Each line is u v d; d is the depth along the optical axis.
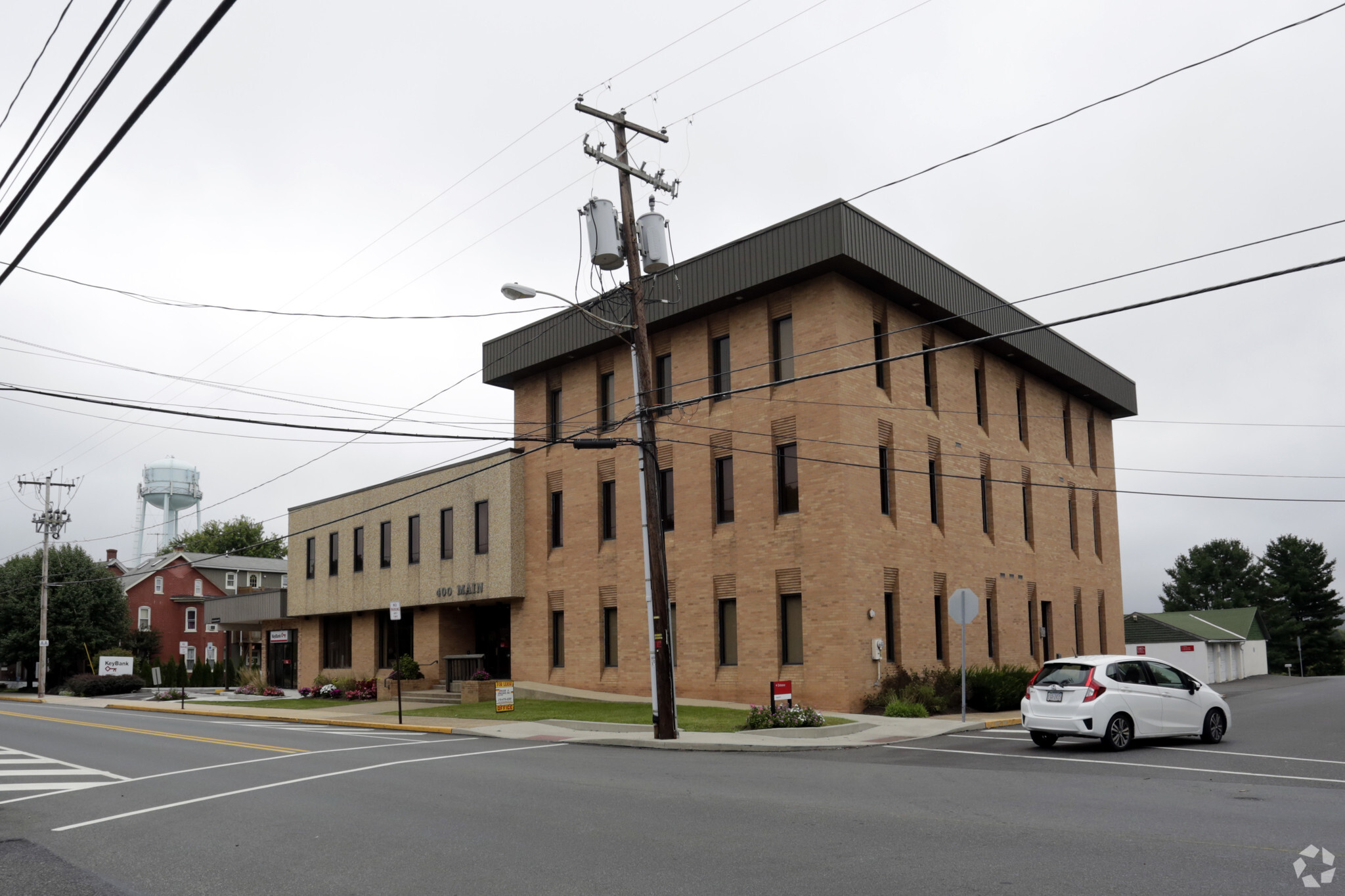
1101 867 8.16
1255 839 9.18
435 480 37.84
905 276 27.98
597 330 31.91
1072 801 11.50
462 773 15.41
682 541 29.67
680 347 30.50
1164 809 10.88
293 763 17.27
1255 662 60.81
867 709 25.58
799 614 26.91
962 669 24.17
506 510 34.66
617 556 31.53
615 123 21.22
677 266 29.44
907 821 10.40
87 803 13.38
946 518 30.00
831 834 9.77
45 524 57.38
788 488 27.56
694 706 27.14
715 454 29.22
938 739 20.03
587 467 32.97
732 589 28.30
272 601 47.78
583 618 32.41
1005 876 7.92
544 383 34.91
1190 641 50.50
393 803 12.51
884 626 26.73
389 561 39.75
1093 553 39.34
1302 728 20.58
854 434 26.56
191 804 12.96
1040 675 17.94
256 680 46.59
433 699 32.50
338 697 37.84
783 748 18.66
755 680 27.34
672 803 11.91
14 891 8.46
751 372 28.41
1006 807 11.22
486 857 9.17
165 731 26.30
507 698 26.98
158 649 73.12
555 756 17.98
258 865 9.20
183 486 90.25
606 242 21.08
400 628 39.97
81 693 53.75
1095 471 40.41
